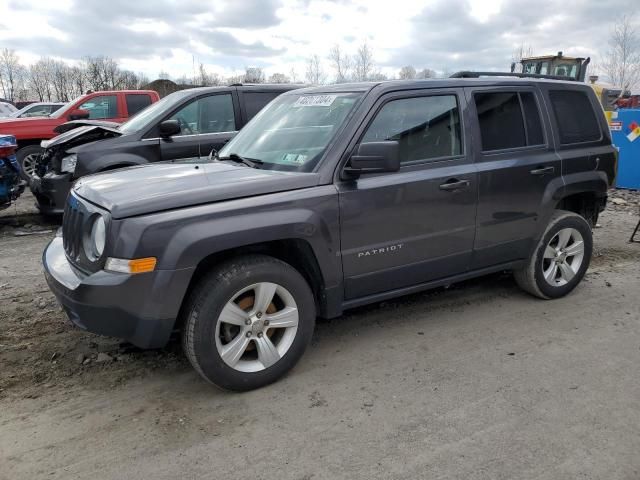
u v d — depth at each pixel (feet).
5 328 13.87
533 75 15.79
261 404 10.55
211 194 10.34
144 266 9.62
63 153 23.21
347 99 12.57
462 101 13.42
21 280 17.63
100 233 9.99
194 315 10.17
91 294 9.70
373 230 11.91
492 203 13.71
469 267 13.99
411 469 8.65
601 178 16.02
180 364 12.15
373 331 13.82
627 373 11.64
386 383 11.28
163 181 11.06
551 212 14.99
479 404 10.45
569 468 8.64
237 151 13.79
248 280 10.49
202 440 9.46
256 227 10.33
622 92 75.87
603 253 20.97
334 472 8.61
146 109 25.26
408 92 12.63
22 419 10.10
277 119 13.89
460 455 8.97
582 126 16.01
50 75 208.33
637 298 16.06
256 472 8.64
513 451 9.06
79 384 11.32
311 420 10.01
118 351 12.68
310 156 11.81
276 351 11.13
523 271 15.40
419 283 13.23
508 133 14.21
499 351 12.68
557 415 10.07
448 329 13.91
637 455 8.95
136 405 10.56
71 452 9.17
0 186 23.48
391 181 12.05
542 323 14.26
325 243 11.25
